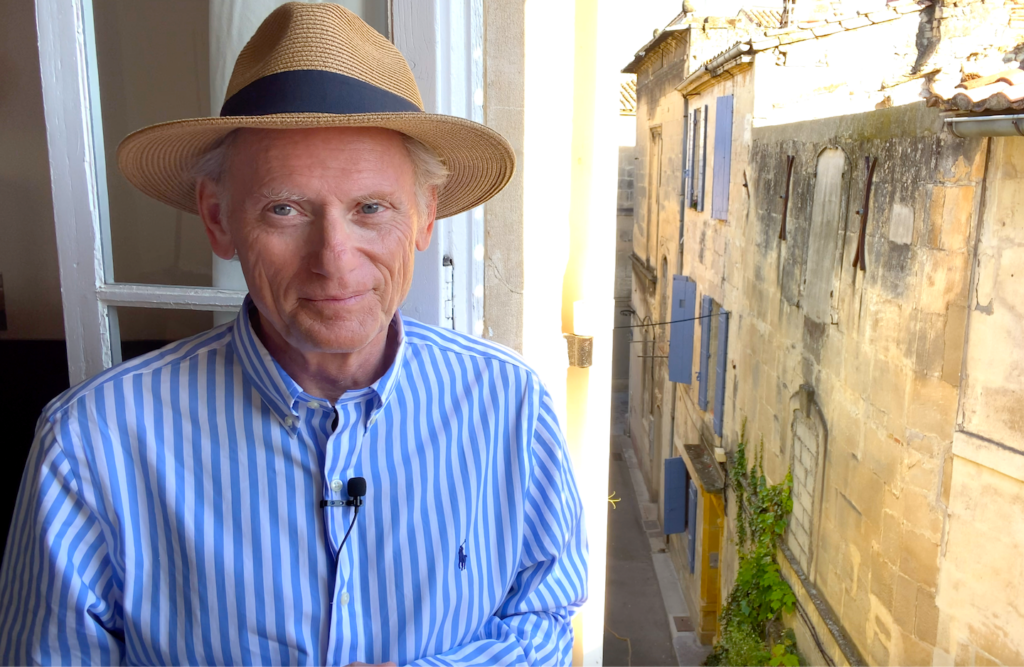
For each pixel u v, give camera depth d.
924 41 6.38
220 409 0.99
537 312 1.71
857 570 4.56
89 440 0.95
